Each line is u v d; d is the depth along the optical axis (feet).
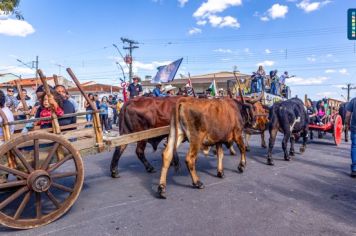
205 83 110.11
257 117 28.40
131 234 14.43
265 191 20.65
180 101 20.35
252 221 15.78
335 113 45.03
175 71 45.98
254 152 34.73
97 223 15.62
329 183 22.62
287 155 30.25
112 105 70.13
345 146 40.27
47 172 14.99
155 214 16.76
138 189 21.20
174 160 24.58
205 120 20.51
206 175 24.67
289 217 16.30
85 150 17.26
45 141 15.16
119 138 18.92
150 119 23.36
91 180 23.52
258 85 44.27
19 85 23.72
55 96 17.85
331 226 15.23
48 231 14.70
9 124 14.97
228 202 18.53
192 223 15.57
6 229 14.97
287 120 29.22
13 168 14.69
